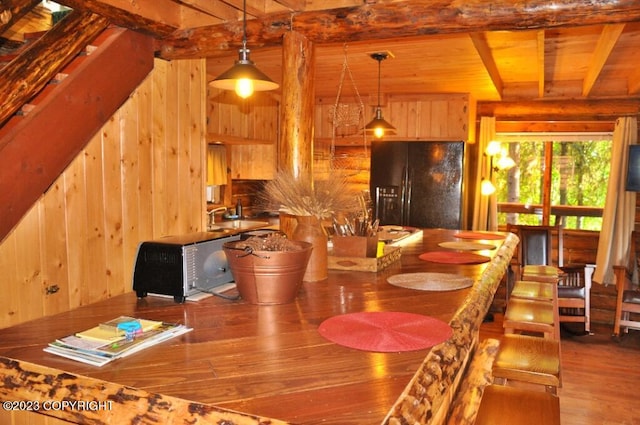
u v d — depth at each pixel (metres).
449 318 1.57
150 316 1.62
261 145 5.38
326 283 2.08
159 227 3.09
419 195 5.50
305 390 1.07
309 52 2.73
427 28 2.51
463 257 2.69
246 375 1.15
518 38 3.86
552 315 2.77
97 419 1.09
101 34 2.76
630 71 4.93
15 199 2.18
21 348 1.34
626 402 3.39
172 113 3.16
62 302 2.46
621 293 4.62
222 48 2.87
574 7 2.30
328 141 5.95
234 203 5.61
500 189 6.63
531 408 1.66
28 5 2.32
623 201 5.24
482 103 5.85
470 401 1.73
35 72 2.25
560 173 6.35
